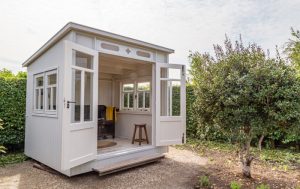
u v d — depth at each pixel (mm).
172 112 6426
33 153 5270
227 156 5801
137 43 5090
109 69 7074
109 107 7148
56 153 4164
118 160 4738
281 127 3723
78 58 4027
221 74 4027
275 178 3998
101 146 5469
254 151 6105
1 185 3752
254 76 3709
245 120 3697
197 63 5434
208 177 4078
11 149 6461
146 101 6562
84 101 4145
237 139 3834
